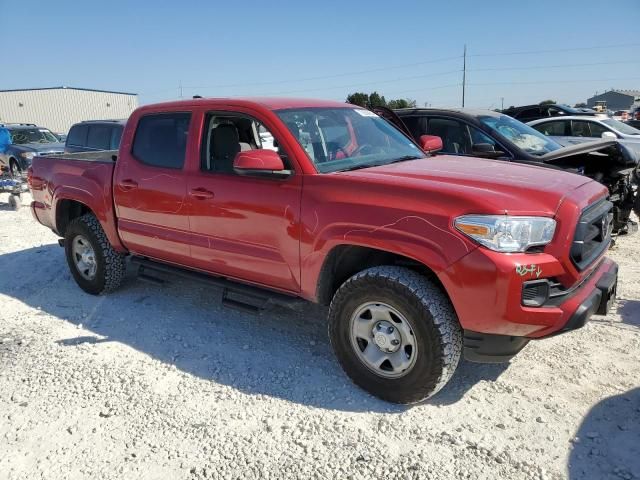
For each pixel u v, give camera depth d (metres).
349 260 3.62
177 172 4.40
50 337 4.58
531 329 2.94
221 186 4.05
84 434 3.22
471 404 3.36
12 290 5.89
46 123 55.38
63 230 5.92
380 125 4.73
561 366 3.75
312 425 3.22
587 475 2.71
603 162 6.73
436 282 3.28
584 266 3.12
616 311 4.64
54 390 3.71
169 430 3.23
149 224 4.70
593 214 3.24
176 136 4.52
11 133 17.55
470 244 2.92
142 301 5.32
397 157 4.29
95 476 2.87
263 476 2.81
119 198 4.91
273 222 3.73
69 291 5.73
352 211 3.31
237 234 3.99
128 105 60.53
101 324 4.81
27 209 11.30
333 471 2.83
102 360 4.12
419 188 3.16
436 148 4.99
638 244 6.85
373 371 3.41
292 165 3.68
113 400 3.57
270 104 4.06
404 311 3.17
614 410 3.21
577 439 2.98
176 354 4.18
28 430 3.28
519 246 2.89
